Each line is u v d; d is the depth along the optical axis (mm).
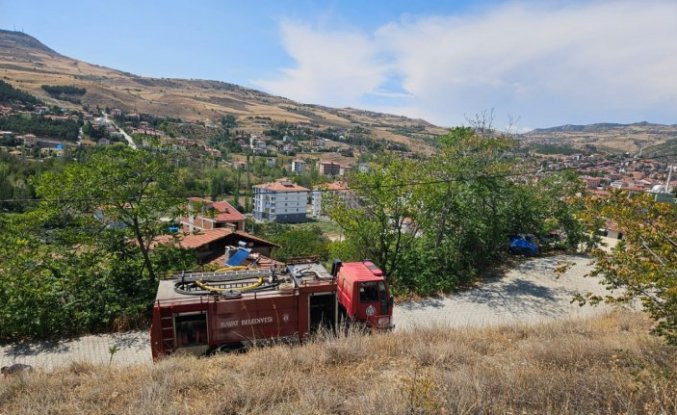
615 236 28375
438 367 6805
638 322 10836
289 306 10922
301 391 5699
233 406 5383
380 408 4668
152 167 16172
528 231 28031
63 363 11391
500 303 17578
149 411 5105
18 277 14422
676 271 5477
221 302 10328
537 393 4977
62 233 15766
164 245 17656
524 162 25859
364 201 20641
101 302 14664
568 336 8562
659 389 4766
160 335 9977
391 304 12391
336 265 13602
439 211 21344
